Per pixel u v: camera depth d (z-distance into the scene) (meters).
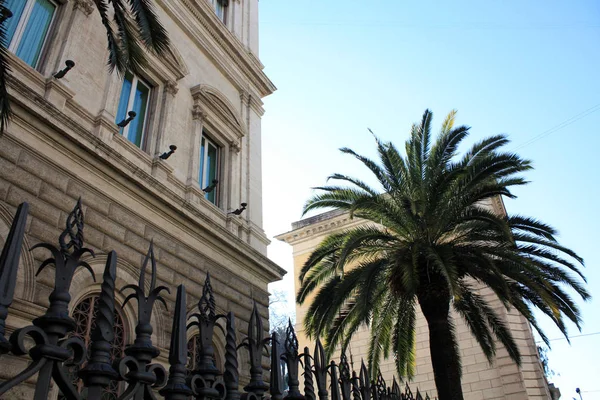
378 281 15.35
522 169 14.36
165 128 13.91
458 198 14.49
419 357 26.41
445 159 15.34
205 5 17.53
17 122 9.17
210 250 13.84
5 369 7.48
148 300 3.07
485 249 14.60
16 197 8.79
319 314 15.70
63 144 9.92
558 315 13.02
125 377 2.67
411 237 15.37
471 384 24.08
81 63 11.66
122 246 10.78
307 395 4.34
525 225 15.02
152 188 11.84
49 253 9.01
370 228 15.77
